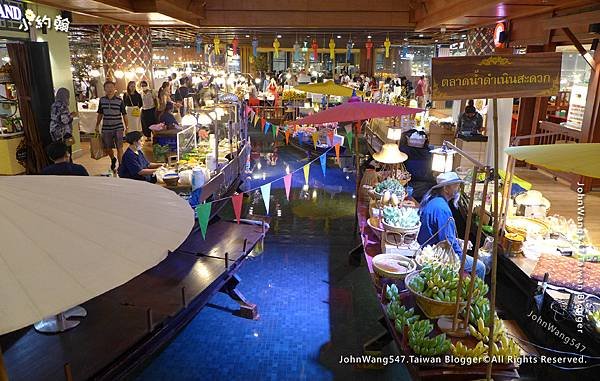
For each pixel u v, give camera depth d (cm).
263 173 1084
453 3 779
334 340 459
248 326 480
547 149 276
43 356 305
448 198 491
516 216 535
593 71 703
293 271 604
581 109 840
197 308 402
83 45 1936
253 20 1069
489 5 626
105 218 140
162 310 365
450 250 412
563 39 714
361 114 504
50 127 872
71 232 128
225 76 1881
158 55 2244
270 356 433
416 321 345
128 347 317
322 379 404
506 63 244
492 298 266
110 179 177
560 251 449
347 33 1288
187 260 461
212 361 424
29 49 861
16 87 867
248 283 571
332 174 1079
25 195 139
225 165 727
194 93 1498
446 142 368
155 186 185
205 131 878
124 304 373
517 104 1098
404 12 1045
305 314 504
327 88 865
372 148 1148
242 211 823
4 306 104
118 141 945
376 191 588
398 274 394
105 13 783
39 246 120
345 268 614
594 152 256
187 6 921
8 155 872
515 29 880
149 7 766
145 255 130
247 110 1071
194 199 561
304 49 1373
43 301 107
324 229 748
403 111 518
